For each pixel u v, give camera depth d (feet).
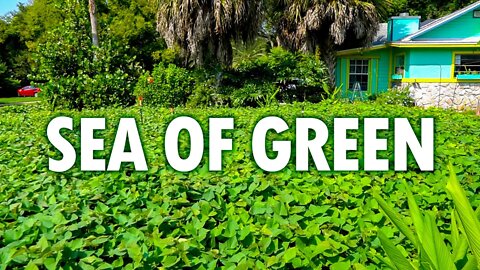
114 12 71.56
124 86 33.65
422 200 8.83
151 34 70.33
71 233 6.68
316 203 8.77
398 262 4.77
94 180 9.59
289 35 47.62
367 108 24.79
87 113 25.32
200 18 38.32
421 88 45.83
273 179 10.18
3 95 99.50
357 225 7.76
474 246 4.21
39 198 8.41
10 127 20.33
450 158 11.89
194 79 37.42
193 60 41.93
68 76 33.01
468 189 9.71
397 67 49.80
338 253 6.60
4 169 11.21
